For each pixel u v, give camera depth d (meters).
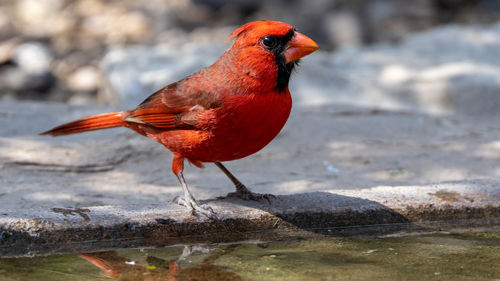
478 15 26.56
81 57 22.97
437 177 10.29
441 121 13.77
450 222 8.38
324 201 8.25
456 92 15.25
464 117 14.42
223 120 7.55
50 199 8.91
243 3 26.62
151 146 11.41
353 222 8.12
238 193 8.45
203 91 7.65
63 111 13.59
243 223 7.82
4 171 9.94
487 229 8.18
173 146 8.22
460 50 18.66
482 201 8.45
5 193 9.07
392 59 17.95
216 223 7.72
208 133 7.73
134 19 25.70
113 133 11.91
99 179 9.96
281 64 7.41
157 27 25.38
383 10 25.69
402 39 22.64
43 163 10.24
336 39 24.41
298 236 7.86
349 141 12.28
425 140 12.38
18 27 24.89
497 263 6.76
